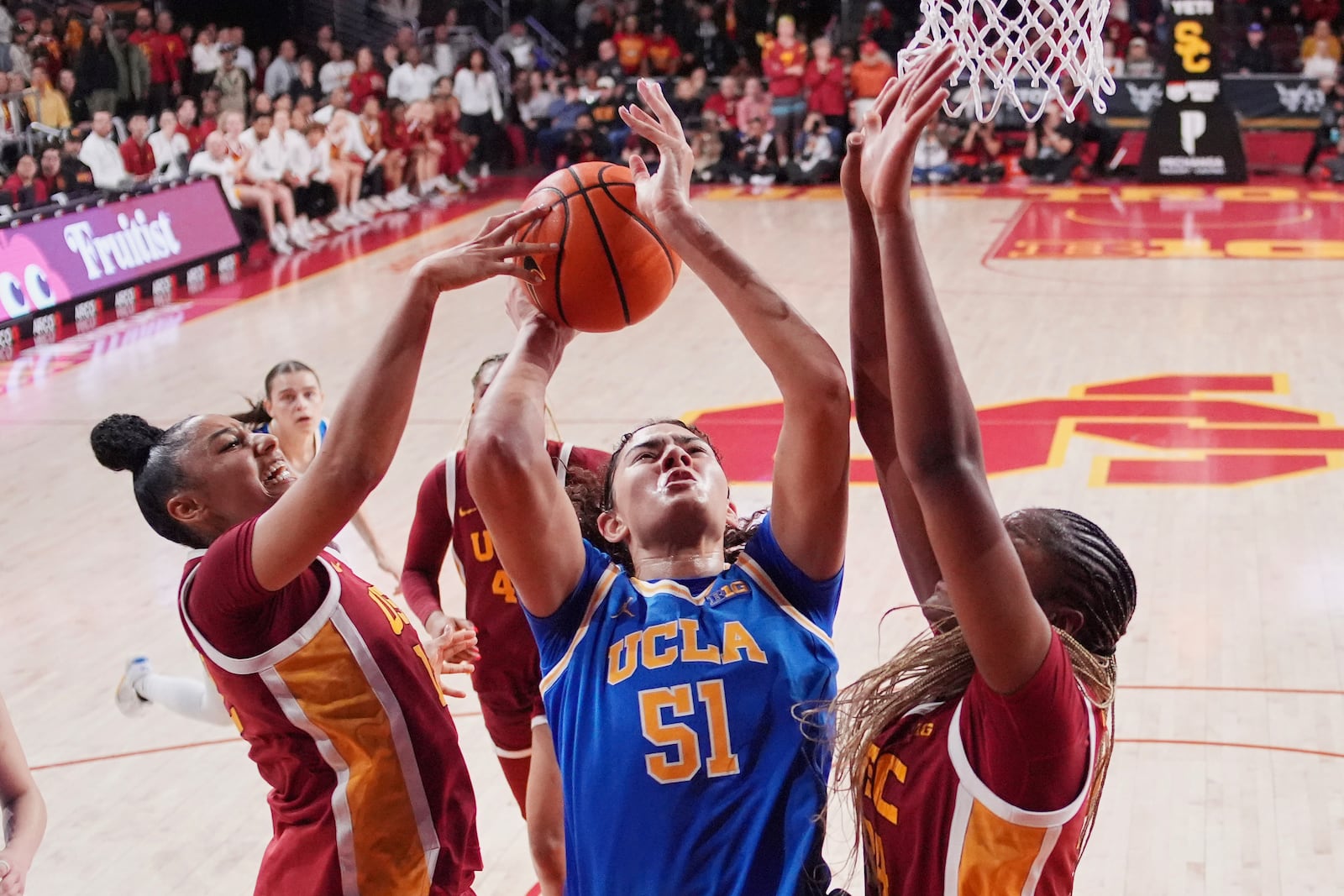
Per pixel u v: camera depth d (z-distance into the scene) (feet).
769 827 6.04
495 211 53.01
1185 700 15.26
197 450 8.02
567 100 60.59
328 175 49.14
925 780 5.68
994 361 29.96
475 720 15.64
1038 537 5.92
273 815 8.20
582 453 11.90
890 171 5.32
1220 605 17.69
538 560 6.57
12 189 40.57
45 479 24.73
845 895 6.23
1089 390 27.45
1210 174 53.06
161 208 41.06
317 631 7.75
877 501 21.71
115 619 18.72
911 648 5.92
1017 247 42.83
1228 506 20.98
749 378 29.01
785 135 58.44
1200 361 29.27
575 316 7.73
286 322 36.27
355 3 66.08
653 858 6.06
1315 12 58.23
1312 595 17.85
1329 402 26.03
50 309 35.88
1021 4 8.98
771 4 64.13
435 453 24.88
